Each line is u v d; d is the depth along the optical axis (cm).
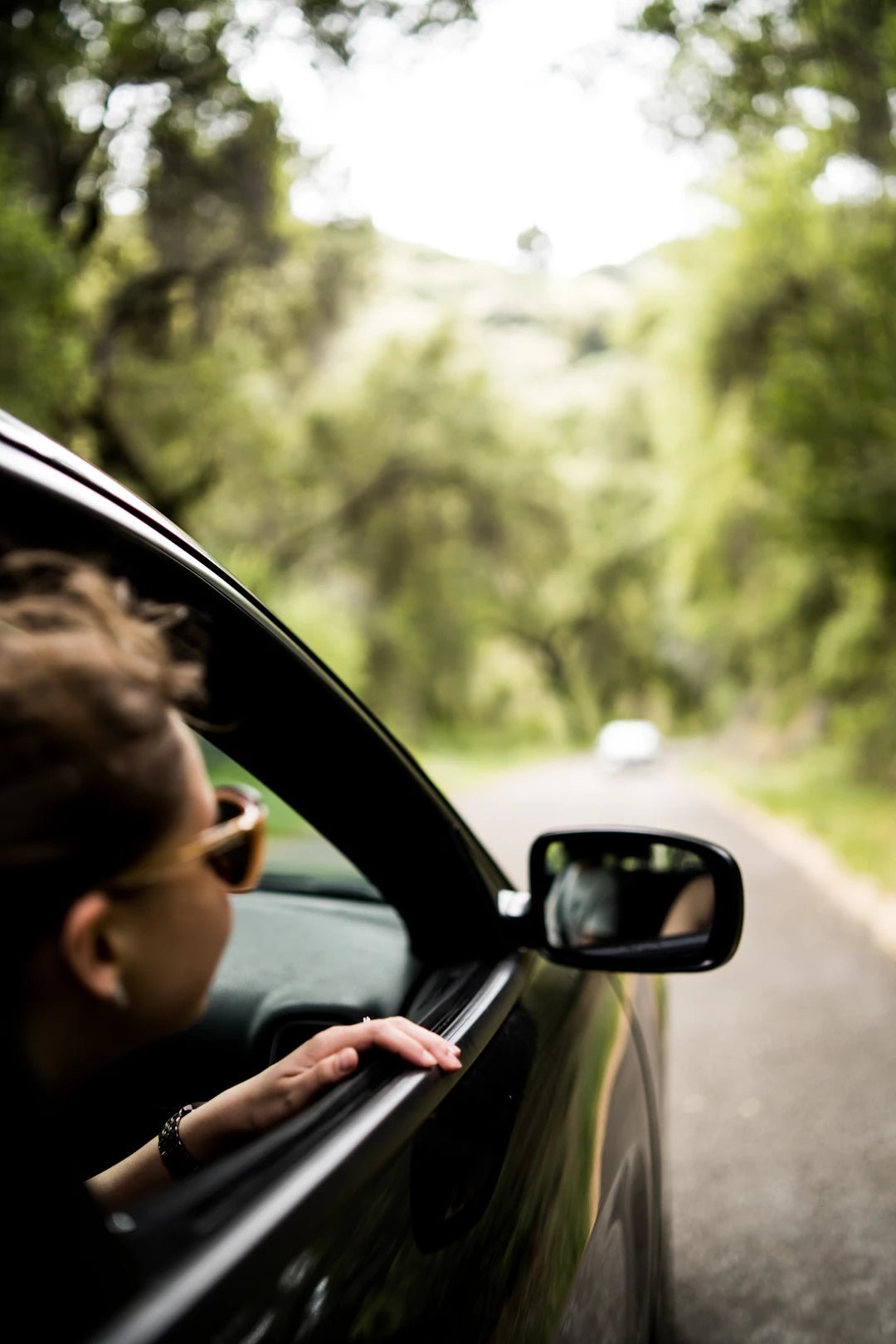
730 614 3606
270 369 2625
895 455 1647
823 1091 521
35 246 1357
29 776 68
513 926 177
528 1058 144
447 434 3406
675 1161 445
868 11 1406
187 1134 112
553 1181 132
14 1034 71
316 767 148
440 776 3139
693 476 3012
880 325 1661
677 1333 317
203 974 82
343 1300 78
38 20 1511
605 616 6369
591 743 7006
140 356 2162
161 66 1688
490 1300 103
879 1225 384
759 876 1227
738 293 2356
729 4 1434
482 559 3884
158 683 76
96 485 97
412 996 176
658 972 173
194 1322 64
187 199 2002
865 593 2423
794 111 1573
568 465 5594
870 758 2586
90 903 71
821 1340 313
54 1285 61
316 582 3597
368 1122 99
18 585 76
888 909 982
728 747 4600
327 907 210
